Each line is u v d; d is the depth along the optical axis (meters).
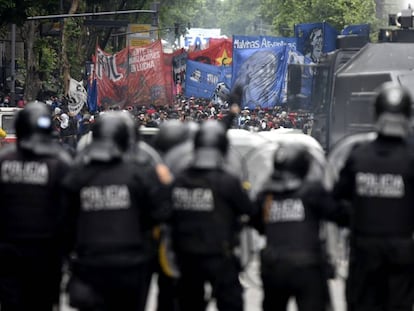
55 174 22.47
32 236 22.47
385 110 22.20
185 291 22.72
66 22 137.88
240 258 22.91
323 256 22.05
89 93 96.88
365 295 22.58
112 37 186.88
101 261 20.86
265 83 85.62
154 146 26.12
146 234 21.67
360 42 51.41
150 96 95.75
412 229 22.20
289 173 22.00
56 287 23.02
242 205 22.17
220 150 22.44
